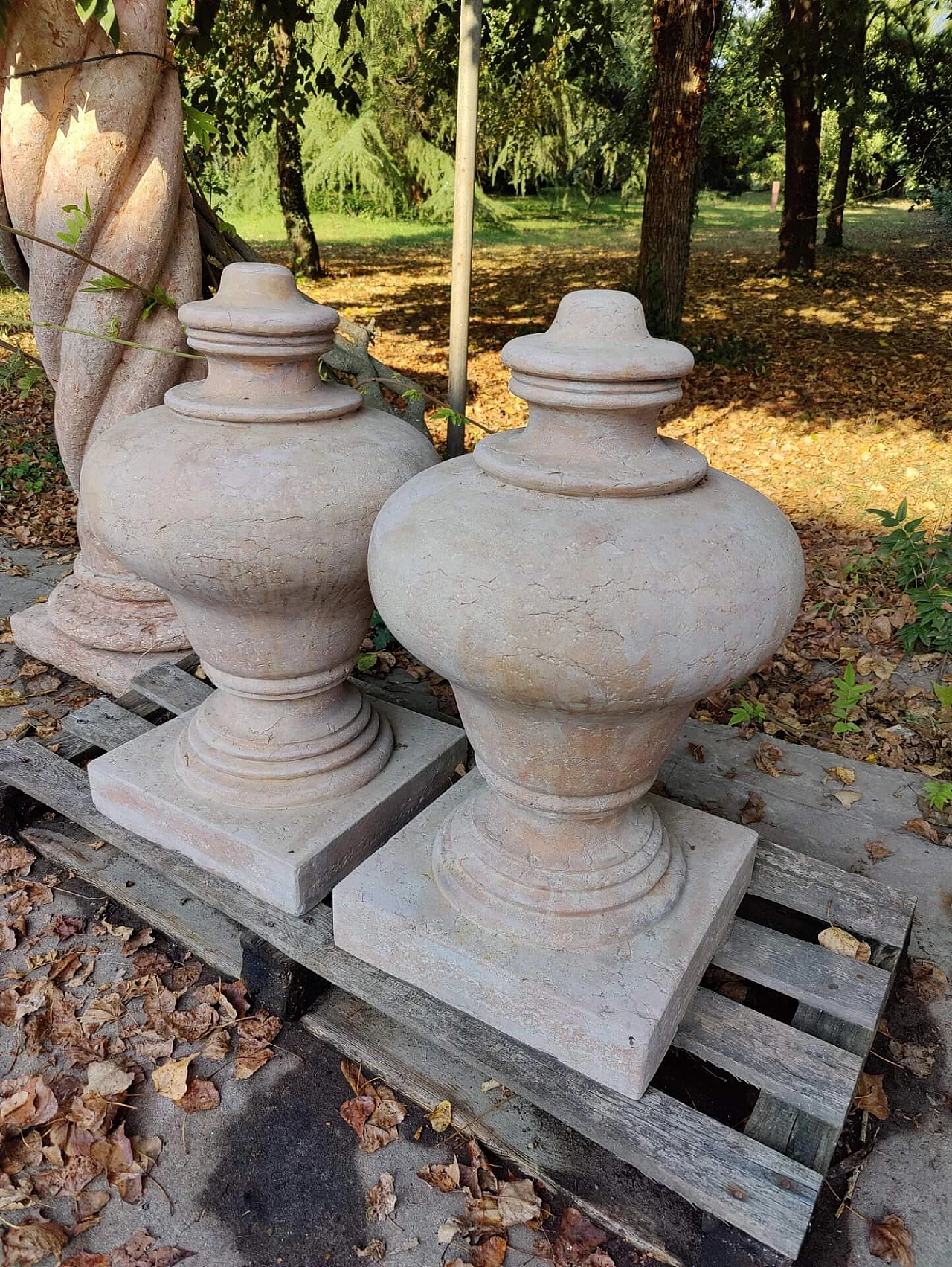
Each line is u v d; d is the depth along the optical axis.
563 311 1.71
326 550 2.02
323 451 2.06
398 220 20.03
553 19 7.23
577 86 14.81
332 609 2.22
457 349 2.86
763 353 9.22
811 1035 1.88
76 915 2.46
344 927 2.04
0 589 4.30
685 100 7.82
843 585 4.51
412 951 1.93
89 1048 2.06
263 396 2.15
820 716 3.50
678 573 1.48
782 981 1.97
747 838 2.22
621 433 1.67
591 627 1.44
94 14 2.44
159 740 2.63
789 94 12.31
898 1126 1.94
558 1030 1.77
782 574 1.62
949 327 10.40
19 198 2.87
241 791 2.33
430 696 3.49
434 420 7.36
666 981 1.78
